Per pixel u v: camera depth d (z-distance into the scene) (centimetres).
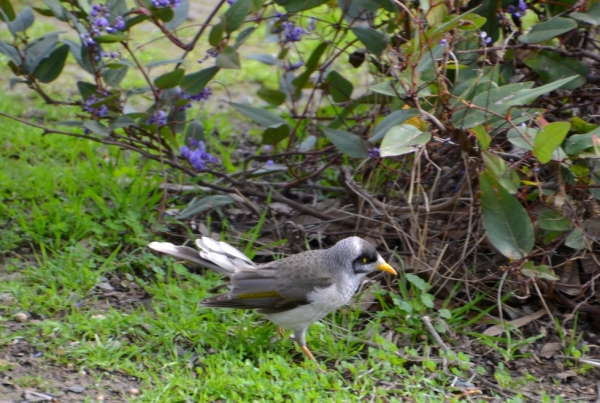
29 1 1648
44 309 839
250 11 995
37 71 985
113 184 1034
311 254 815
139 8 927
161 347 792
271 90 1179
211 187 1009
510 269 807
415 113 805
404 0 898
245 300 784
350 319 853
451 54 810
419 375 775
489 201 790
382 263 832
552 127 725
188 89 980
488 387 773
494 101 781
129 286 905
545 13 957
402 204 961
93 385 734
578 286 858
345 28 1045
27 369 749
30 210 1012
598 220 847
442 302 887
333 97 1120
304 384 737
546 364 812
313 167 1123
